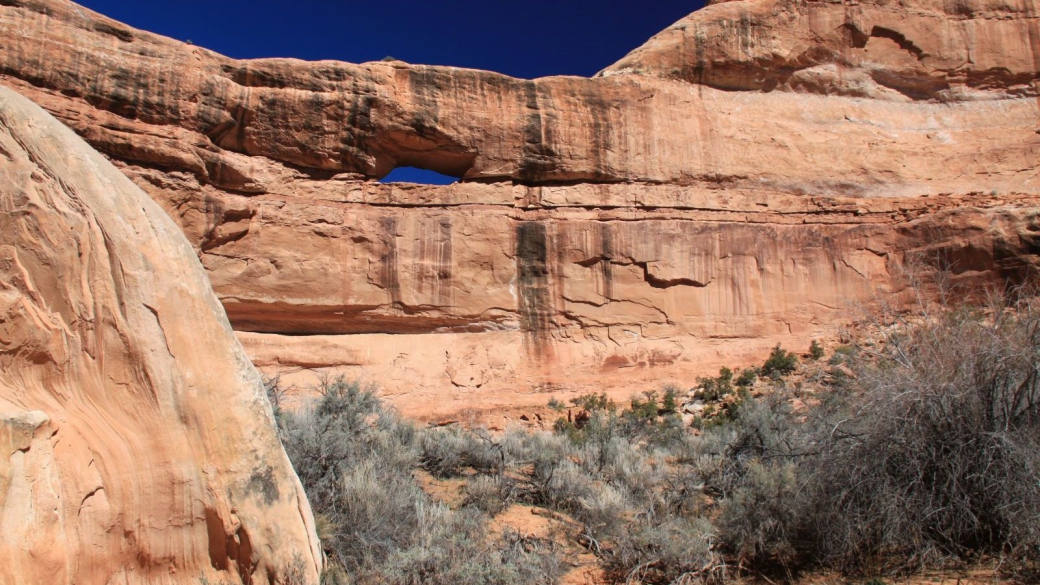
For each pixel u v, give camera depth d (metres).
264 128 18.36
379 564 6.04
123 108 16.58
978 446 6.18
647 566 6.68
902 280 19.86
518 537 7.20
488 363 18.67
